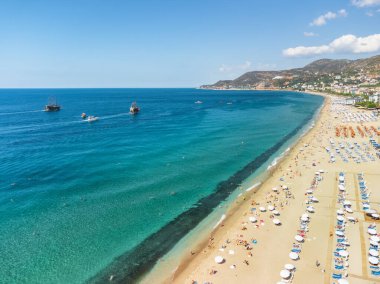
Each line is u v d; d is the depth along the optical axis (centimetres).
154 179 5431
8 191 4884
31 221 3944
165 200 4588
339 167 6022
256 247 3353
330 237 3488
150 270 3038
